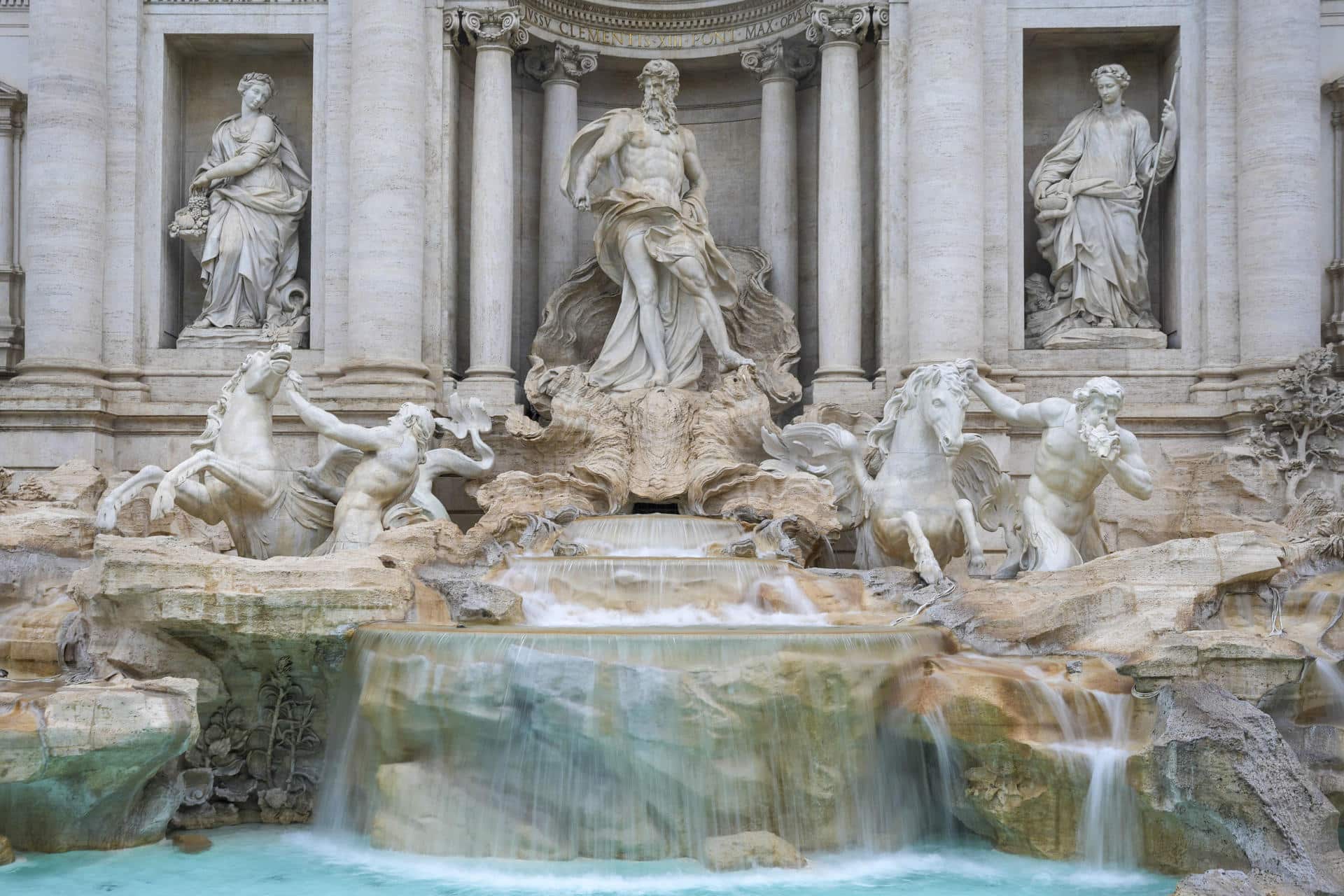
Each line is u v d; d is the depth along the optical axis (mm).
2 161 28438
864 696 16203
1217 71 26859
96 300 27000
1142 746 15750
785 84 29125
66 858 16234
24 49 28453
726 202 30812
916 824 16844
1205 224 26812
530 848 15641
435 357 27000
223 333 27484
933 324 25859
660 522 22141
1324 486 24641
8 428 26141
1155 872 15781
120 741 15695
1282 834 14844
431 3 27234
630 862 15461
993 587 18688
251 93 27844
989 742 16219
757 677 15578
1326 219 27812
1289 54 26062
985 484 22047
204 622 17109
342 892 14766
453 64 27500
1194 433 26328
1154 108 28469
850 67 27172
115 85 27484
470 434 25156
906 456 21156
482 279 27016
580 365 27875
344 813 17172
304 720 18344
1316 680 17219
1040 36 27703
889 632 16797
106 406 26438
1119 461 19672
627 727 15430
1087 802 15984
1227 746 15250
